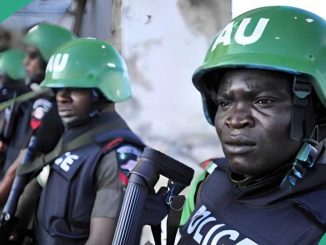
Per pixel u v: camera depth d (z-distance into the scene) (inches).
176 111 99.2
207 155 98.3
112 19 99.8
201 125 98.7
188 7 97.4
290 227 32.0
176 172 37.7
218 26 97.6
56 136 72.1
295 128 32.3
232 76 33.4
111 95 66.7
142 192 36.9
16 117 83.0
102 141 63.4
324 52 33.9
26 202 69.7
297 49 33.3
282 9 35.9
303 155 32.5
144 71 99.0
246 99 32.6
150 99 99.4
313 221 31.4
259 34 34.3
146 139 99.3
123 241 36.5
